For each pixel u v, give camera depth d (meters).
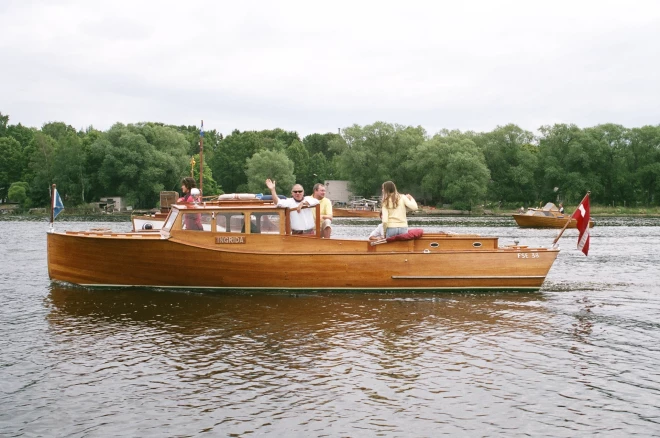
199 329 8.79
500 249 11.95
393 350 7.73
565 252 21.28
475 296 11.53
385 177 86.81
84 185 76.38
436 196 87.19
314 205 12.10
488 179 79.38
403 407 5.84
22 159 86.88
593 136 82.75
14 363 7.21
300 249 11.72
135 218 15.50
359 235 29.67
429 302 10.91
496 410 5.78
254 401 6.00
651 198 82.94
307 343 8.05
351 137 90.50
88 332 8.64
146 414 5.70
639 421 5.54
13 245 23.30
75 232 12.74
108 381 6.59
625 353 7.63
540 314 9.91
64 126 118.31
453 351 7.70
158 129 80.94
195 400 6.04
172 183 78.50
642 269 15.93
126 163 75.50
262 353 7.60
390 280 11.73
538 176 88.31
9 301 10.84
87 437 5.23
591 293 11.92
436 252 11.74
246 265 11.60
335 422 5.50
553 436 5.23
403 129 90.38
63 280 12.33
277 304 10.65
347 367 7.04
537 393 6.22
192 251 11.59
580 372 6.88
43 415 5.69
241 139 111.00
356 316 9.69
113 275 11.99
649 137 81.81
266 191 92.56
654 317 9.69
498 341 8.19
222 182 109.25
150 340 8.20
